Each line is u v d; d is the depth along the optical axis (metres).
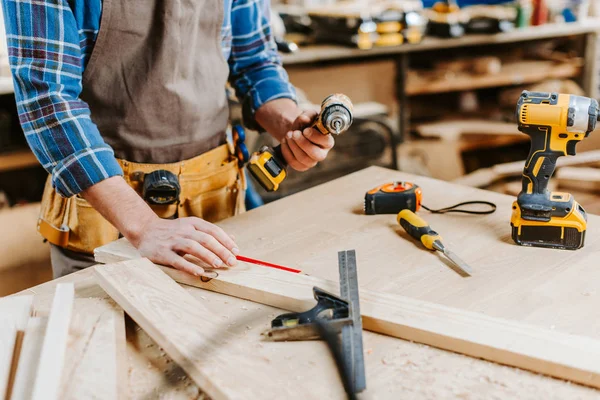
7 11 1.05
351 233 1.17
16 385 0.71
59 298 0.88
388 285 0.97
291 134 1.19
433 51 3.46
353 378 0.74
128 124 1.25
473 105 3.56
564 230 1.07
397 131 3.17
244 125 1.51
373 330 0.85
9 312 0.84
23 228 2.16
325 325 0.80
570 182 2.64
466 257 1.06
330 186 1.42
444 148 3.27
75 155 1.05
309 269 1.04
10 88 2.04
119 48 1.17
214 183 1.37
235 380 0.72
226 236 1.03
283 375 0.74
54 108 1.05
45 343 0.76
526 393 0.73
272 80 1.44
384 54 3.04
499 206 1.28
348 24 2.80
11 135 2.34
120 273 0.95
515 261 1.04
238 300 0.95
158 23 1.17
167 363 0.81
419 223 1.13
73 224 1.25
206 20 1.26
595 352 0.76
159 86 1.22
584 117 1.02
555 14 3.37
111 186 1.06
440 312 0.85
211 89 1.32
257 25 1.42
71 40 1.08
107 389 0.71
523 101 1.05
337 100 1.09
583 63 3.47
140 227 1.05
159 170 1.25
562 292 0.94
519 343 0.78
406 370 0.77
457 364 0.78
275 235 1.17
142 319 0.84
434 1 3.53
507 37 3.14
